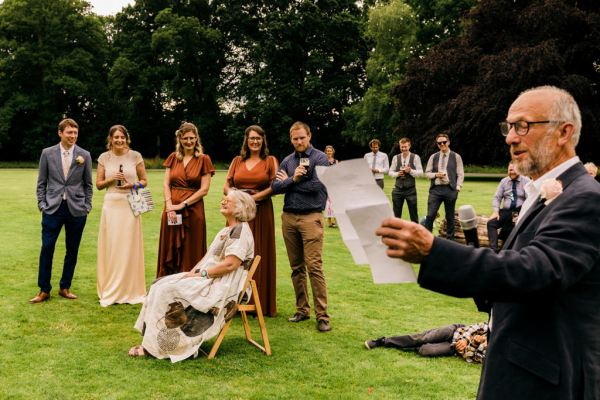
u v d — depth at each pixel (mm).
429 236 1361
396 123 36438
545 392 1524
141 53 45094
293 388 3891
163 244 6109
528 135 1711
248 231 4738
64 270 6328
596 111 25172
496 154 27688
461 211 2092
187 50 42562
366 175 1432
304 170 5289
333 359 4500
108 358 4445
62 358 4414
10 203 15273
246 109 40750
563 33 26594
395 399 3727
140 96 43281
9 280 6996
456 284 1354
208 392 3795
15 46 43062
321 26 38812
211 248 4883
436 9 37312
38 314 5629
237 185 5930
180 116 46969
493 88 26453
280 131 39844
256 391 3826
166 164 6230
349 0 41406
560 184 1604
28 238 10062
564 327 1538
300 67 40625
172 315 4457
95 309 5898
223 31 44375
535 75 24906
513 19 28672
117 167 6273
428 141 29875
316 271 5355
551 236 1479
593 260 1471
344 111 39688
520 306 1609
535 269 1375
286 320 5680
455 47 31594
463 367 4352
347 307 6102
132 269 6277
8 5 43562
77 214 6219
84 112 47438
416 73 31266
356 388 3908
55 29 44250
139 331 4797
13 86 44219
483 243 8758
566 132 1692
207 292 4531
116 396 3701
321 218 5484
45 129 44750
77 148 6277
